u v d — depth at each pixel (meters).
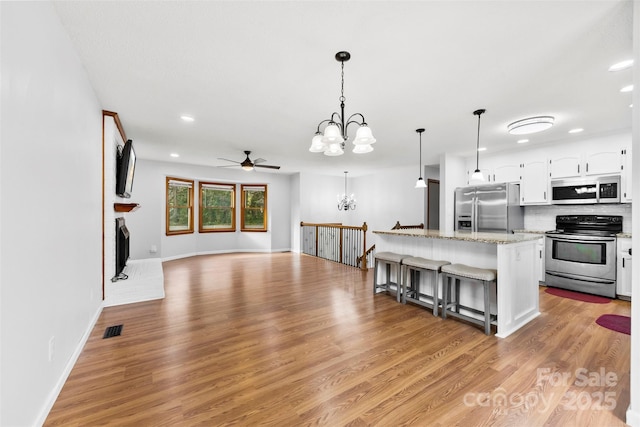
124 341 2.54
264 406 1.71
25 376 1.39
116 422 1.56
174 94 2.90
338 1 1.62
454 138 4.45
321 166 7.19
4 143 1.22
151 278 3.95
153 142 4.80
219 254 7.88
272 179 8.43
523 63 2.29
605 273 3.92
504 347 2.46
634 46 1.54
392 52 2.14
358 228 6.02
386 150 5.28
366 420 1.60
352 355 2.32
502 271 2.71
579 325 2.94
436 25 1.83
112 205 3.45
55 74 1.76
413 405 1.72
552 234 4.44
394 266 4.25
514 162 5.09
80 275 2.33
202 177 7.31
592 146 4.24
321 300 3.78
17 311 1.32
